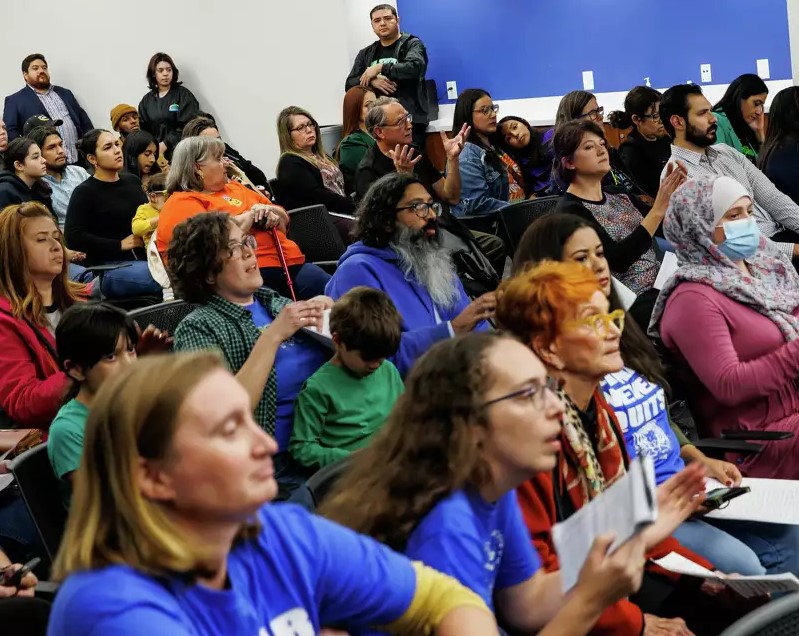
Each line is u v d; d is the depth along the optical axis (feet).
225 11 30.22
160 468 4.25
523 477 5.90
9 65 32.32
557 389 7.45
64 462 8.57
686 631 7.18
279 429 10.49
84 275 18.66
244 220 15.37
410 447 5.86
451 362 5.88
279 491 10.02
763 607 5.43
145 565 4.24
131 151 23.47
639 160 20.80
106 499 4.29
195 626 4.34
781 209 17.57
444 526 5.69
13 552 9.71
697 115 17.81
